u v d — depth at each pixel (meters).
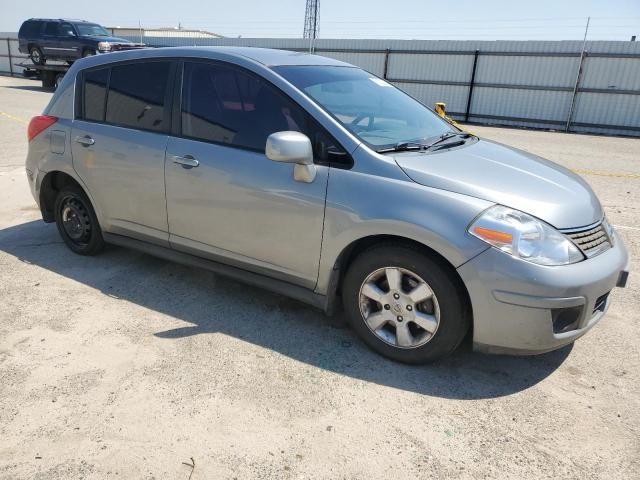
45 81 22.70
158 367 2.95
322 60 3.92
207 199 3.46
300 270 3.23
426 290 2.84
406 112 3.75
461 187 2.79
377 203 2.86
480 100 20.45
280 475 2.22
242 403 2.67
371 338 3.12
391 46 21.92
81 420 2.51
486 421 2.60
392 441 2.44
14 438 2.38
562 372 3.03
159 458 2.29
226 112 3.43
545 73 18.97
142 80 3.84
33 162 4.54
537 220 2.69
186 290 3.94
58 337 3.23
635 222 6.17
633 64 17.53
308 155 2.94
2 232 5.14
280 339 3.29
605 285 2.77
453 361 3.10
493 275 2.63
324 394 2.76
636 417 2.65
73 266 4.33
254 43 25.20
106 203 4.09
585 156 11.80
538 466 2.31
